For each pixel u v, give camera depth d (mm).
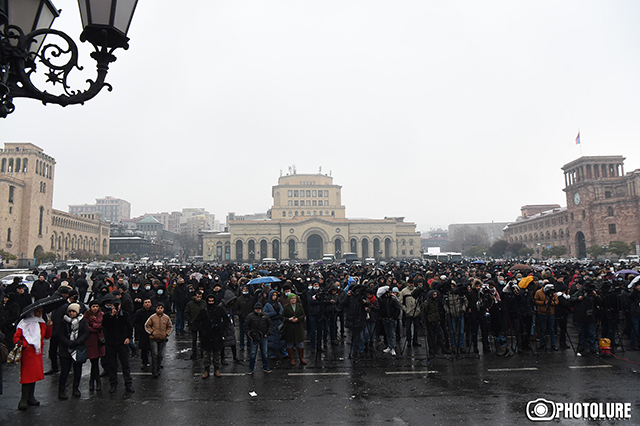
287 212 127500
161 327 12188
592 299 14406
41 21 5941
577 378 11430
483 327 14586
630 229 88250
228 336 12656
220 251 123750
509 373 12023
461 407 9250
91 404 9773
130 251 147500
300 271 30484
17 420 8766
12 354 11352
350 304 14422
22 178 95750
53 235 106188
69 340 10156
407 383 11148
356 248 116125
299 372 12461
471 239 171250
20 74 5312
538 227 127625
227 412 9125
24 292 15617
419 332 19047
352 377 11836
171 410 9305
